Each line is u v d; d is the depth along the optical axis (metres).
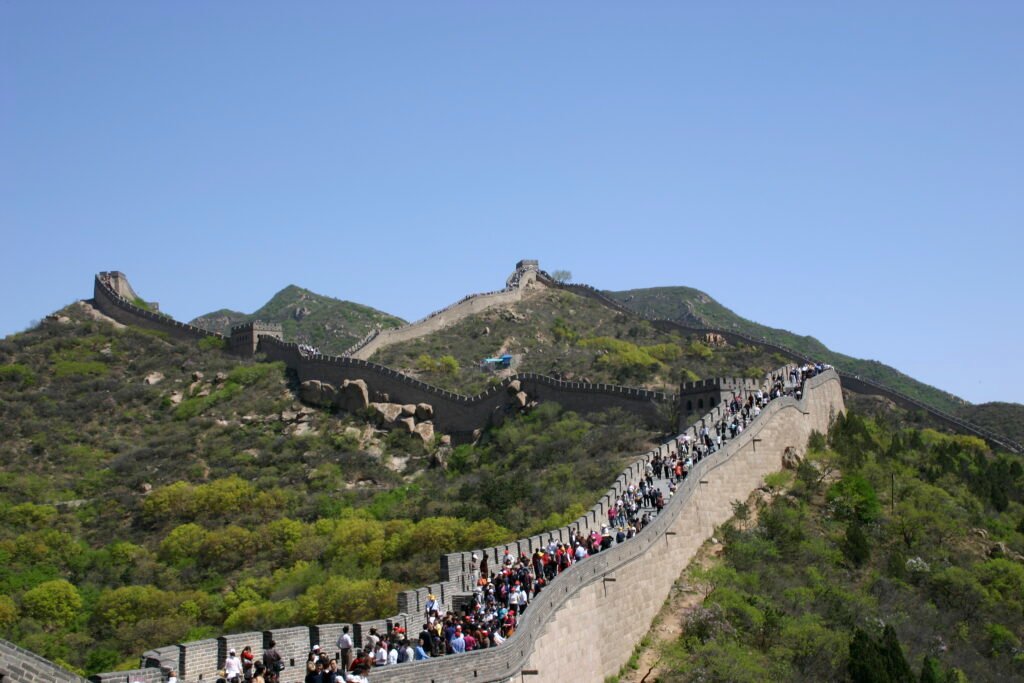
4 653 25.31
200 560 109.19
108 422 157.62
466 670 42.09
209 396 161.12
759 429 92.56
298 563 102.44
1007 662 78.56
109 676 31.95
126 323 194.62
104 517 125.06
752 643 69.31
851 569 85.00
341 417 150.12
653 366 175.50
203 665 38.03
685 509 76.94
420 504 113.06
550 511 95.81
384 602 82.44
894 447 110.12
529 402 136.75
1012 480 114.38
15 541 113.12
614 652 61.00
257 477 135.00
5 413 156.88
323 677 36.28
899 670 69.19
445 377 170.62
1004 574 87.81
